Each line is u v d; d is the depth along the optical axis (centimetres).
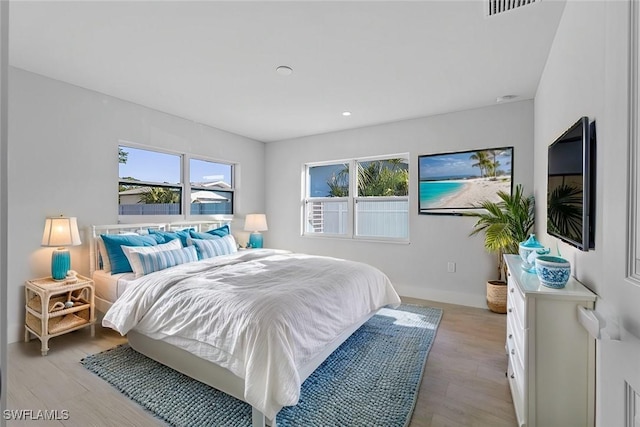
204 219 429
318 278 232
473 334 277
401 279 405
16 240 254
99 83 284
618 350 84
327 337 193
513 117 332
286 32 204
